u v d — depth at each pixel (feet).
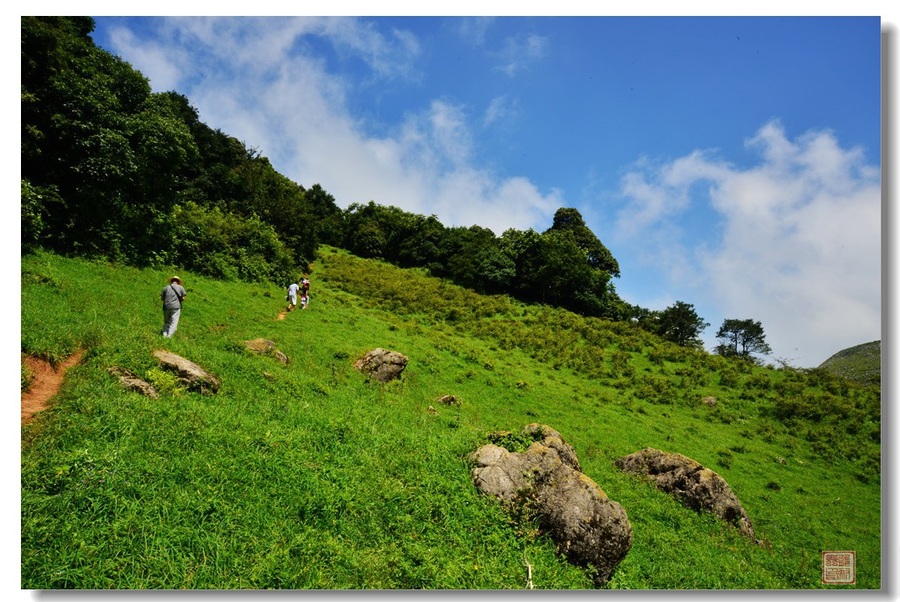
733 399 94.22
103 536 16.29
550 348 106.63
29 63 49.19
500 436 30.81
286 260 100.48
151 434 21.98
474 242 190.90
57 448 19.13
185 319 50.42
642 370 104.99
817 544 44.96
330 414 32.99
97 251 57.47
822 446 76.38
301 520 20.11
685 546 34.60
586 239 236.84
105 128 57.00
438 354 77.56
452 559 20.25
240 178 126.52
